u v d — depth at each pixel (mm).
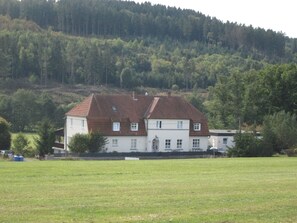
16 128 155375
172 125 107250
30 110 157750
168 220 22203
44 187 32656
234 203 26703
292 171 48625
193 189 32188
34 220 21969
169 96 111250
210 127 140875
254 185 34688
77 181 36812
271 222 22406
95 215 23125
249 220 22672
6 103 156750
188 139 108562
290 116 102062
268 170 49812
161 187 33094
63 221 21859
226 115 139125
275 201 27453
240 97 134625
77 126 104750
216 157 89438
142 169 49469
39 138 92500
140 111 107188
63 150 101688
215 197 28734
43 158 84312
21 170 45781
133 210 24344
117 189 31906
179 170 48938
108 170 47469
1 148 98812
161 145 106500
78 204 25922
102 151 95688
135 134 104000
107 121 102125
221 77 139125
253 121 127375
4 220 21891
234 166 55531
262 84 127250
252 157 83750
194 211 24281
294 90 122812
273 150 92438
